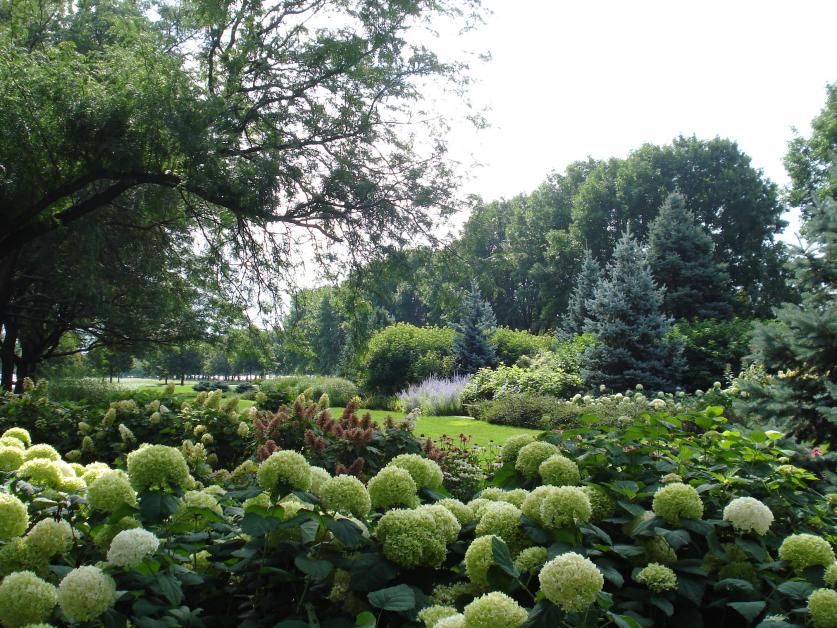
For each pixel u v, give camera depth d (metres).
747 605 1.99
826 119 30.67
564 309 41.03
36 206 11.52
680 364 18.61
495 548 1.90
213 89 13.28
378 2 12.92
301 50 13.09
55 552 2.01
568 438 3.35
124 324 17.02
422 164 13.77
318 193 12.90
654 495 2.48
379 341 26.09
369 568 2.04
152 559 1.93
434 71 13.62
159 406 6.71
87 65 12.10
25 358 20.55
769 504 2.89
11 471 2.69
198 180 11.48
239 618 2.24
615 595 2.21
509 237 46.38
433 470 2.77
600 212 39.06
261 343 16.59
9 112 10.34
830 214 7.65
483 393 20.12
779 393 7.04
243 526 2.03
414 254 13.85
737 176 36.31
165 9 14.55
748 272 35.47
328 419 5.61
